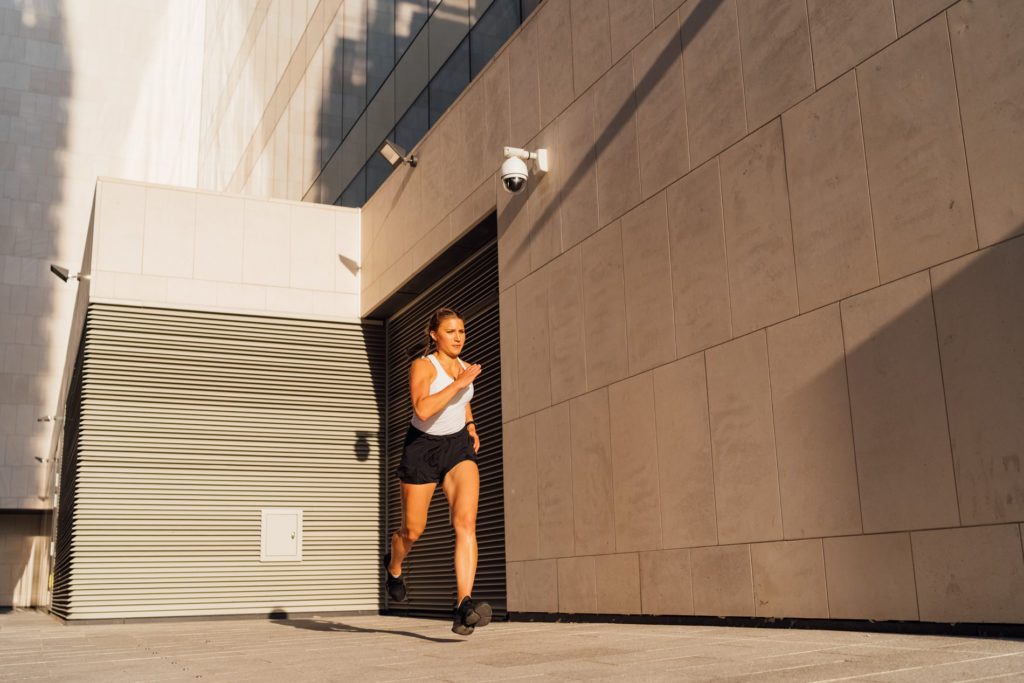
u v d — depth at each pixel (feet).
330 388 38.70
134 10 97.04
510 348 27.02
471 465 15.24
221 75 76.48
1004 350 12.81
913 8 14.73
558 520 23.90
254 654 14.26
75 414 43.24
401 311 38.75
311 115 51.21
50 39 94.27
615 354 22.00
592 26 24.14
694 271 19.49
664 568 19.66
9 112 92.02
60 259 91.45
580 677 9.21
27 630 29.22
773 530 16.75
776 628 16.42
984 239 13.24
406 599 35.76
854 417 15.20
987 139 13.30
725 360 18.35
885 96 15.12
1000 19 13.23
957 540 13.21
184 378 36.29
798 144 16.94
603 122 23.32
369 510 38.17
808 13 16.93
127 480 34.65
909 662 9.43
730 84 18.89
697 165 19.70
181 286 36.96
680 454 19.45
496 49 31.12
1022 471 12.39
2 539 98.99
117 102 94.99
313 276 39.42
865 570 14.71
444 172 32.65
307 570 36.60
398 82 39.63
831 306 15.89
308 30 53.42
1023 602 12.19
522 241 26.84
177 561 34.76
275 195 56.65
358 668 11.09
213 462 36.09
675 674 9.17
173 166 90.33
